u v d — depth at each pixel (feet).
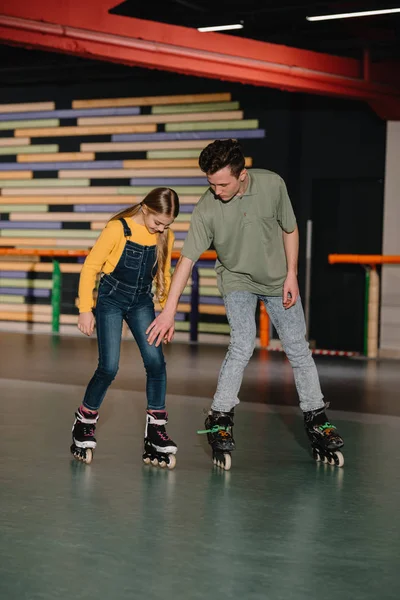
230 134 36.58
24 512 11.80
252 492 13.14
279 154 35.78
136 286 14.28
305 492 13.23
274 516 11.89
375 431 18.42
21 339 35.73
